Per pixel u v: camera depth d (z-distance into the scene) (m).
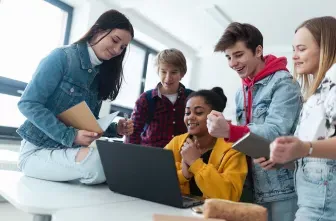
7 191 0.95
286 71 1.43
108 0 3.41
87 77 1.46
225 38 1.42
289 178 1.35
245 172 1.18
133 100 4.31
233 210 0.73
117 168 1.06
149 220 0.78
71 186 1.17
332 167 0.88
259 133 1.17
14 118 2.78
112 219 0.76
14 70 2.79
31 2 2.92
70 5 3.30
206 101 1.36
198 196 1.17
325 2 3.01
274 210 1.37
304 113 0.98
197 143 1.29
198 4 3.38
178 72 2.21
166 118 2.23
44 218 0.84
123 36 1.45
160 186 0.97
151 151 0.93
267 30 3.86
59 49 1.38
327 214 0.87
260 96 1.43
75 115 1.23
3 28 2.68
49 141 1.37
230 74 4.68
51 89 1.32
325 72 0.96
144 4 3.49
